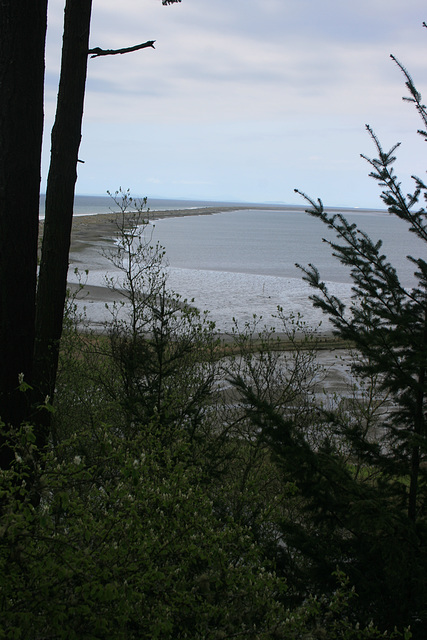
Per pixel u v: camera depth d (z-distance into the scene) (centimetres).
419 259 542
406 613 455
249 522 527
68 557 276
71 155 777
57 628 266
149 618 317
